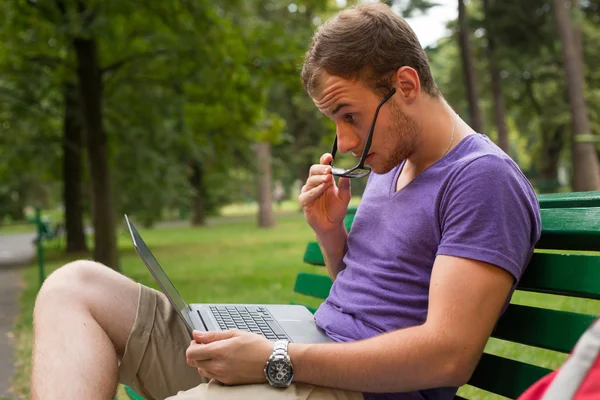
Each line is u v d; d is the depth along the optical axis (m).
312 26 13.15
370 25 1.90
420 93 1.93
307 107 27.53
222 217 45.34
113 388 1.96
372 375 1.71
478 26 23.77
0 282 12.31
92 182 12.42
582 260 1.77
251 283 9.41
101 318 2.10
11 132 16.50
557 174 32.44
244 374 1.79
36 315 2.03
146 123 14.91
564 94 29.33
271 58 11.98
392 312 1.94
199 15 11.30
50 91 15.52
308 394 1.78
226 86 12.05
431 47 14.68
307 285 3.11
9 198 26.81
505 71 26.08
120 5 10.43
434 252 1.91
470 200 1.75
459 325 1.66
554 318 1.83
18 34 13.03
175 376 2.13
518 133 40.94
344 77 1.90
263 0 24.36
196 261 13.96
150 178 16.62
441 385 1.69
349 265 2.18
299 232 22.98
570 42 19.55
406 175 2.07
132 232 2.00
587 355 0.91
